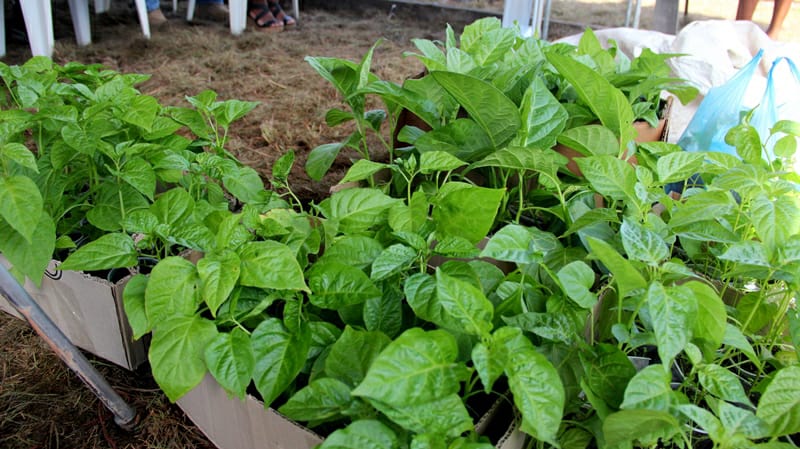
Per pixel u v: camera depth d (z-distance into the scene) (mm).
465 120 1520
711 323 1026
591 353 1036
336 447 823
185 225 1250
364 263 1232
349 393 942
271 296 1129
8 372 1491
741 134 1479
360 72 1655
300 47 4191
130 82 1745
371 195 1353
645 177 1298
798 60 2439
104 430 1355
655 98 2068
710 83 2418
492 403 1108
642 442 923
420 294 1063
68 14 4598
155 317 1077
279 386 1024
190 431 1361
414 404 854
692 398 1200
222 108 1721
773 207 1160
